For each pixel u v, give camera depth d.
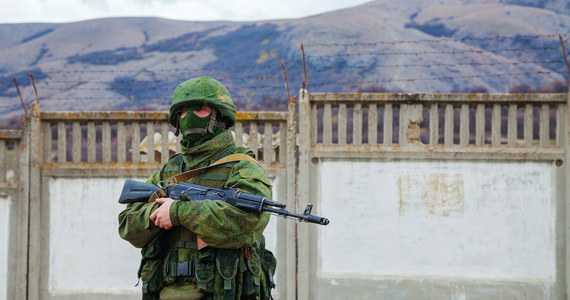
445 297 8.84
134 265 9.06
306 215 3.48
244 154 3.83
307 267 8.91
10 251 9.06
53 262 9.10
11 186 9.05
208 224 3.45
